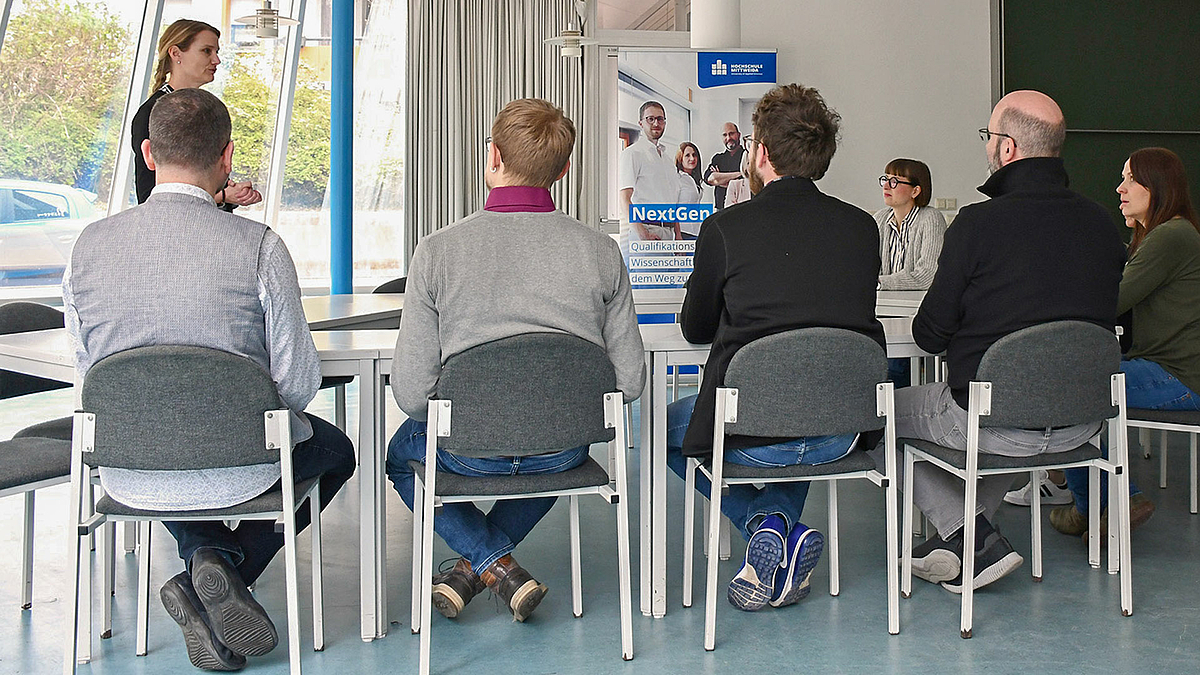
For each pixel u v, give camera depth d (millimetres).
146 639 2449
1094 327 2463
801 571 2656
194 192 2111
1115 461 2736
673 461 2793
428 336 2260
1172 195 3250
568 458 2387
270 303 2121
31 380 3055
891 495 2508
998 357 2457
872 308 2516
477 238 2262
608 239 2365
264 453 2088
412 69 7867
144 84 7836
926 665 2352
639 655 2428
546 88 7891
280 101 8609
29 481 2293
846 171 7664
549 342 2166
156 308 2055
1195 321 3105
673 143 6844
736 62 6828
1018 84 7738
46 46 7270
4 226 7402
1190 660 2367
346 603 2789
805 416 2383
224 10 8156
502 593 2570
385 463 2652
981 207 2574
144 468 2039
